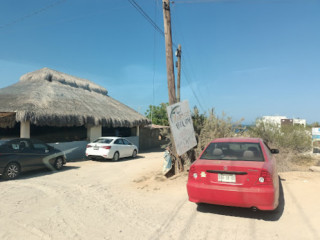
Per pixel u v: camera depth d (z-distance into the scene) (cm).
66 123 1438
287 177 814
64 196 664
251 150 559
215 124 1027
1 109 1298
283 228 445
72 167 1225
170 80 917
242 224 466
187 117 899
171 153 920
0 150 872
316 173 878
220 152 568
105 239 406
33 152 991
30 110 1309
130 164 1355
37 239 402
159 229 447
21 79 1992
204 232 434
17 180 880
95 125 1689
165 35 924
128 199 641
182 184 778
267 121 1334
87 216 512
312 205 548
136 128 2322
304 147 1284
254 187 461
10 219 488
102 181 880
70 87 1973
